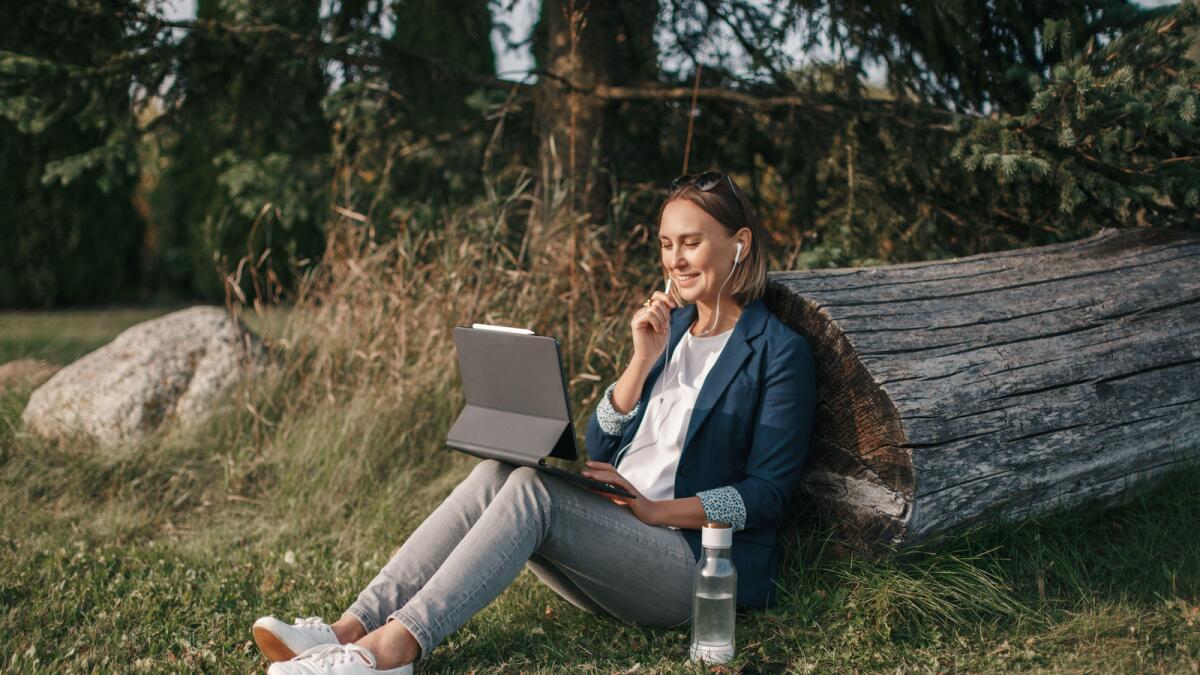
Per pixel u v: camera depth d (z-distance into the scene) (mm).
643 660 2531
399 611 2340
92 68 4801
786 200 5316
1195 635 2465
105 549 3576
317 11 5570
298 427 4598
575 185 5391
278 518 4035
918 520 2652
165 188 12172
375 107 5121
